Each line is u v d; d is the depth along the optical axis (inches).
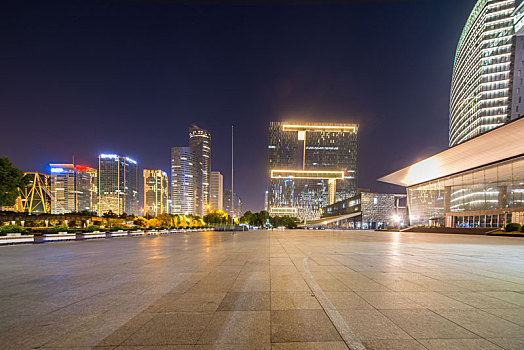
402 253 535.2
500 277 293.4
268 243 821.2
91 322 163.9
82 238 1087.0
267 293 227.6
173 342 136.6
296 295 221.1
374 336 143.4
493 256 490.9
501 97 3223.4
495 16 3358.8
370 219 3727.9
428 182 2691.9
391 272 321.4
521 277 294.4
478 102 3398.1
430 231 2098.9
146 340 138.9
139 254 525.3
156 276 300.4
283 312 180.7
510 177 1750.7
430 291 233.6
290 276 297.6
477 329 152.5
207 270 336.8
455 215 2161.7
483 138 1665.8
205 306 193.6
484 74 3363.7
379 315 174.7
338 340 138.9
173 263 398.0
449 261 419.5
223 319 168.2
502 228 1582.2
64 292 233.5
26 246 749.3
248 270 335.6
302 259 438.0
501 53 3272.6
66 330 152.0
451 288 244.2
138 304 198.4
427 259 442.9
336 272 321.1
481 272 323.3
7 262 421.1
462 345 132.8
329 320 166.4
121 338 141.5
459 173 2240.4
